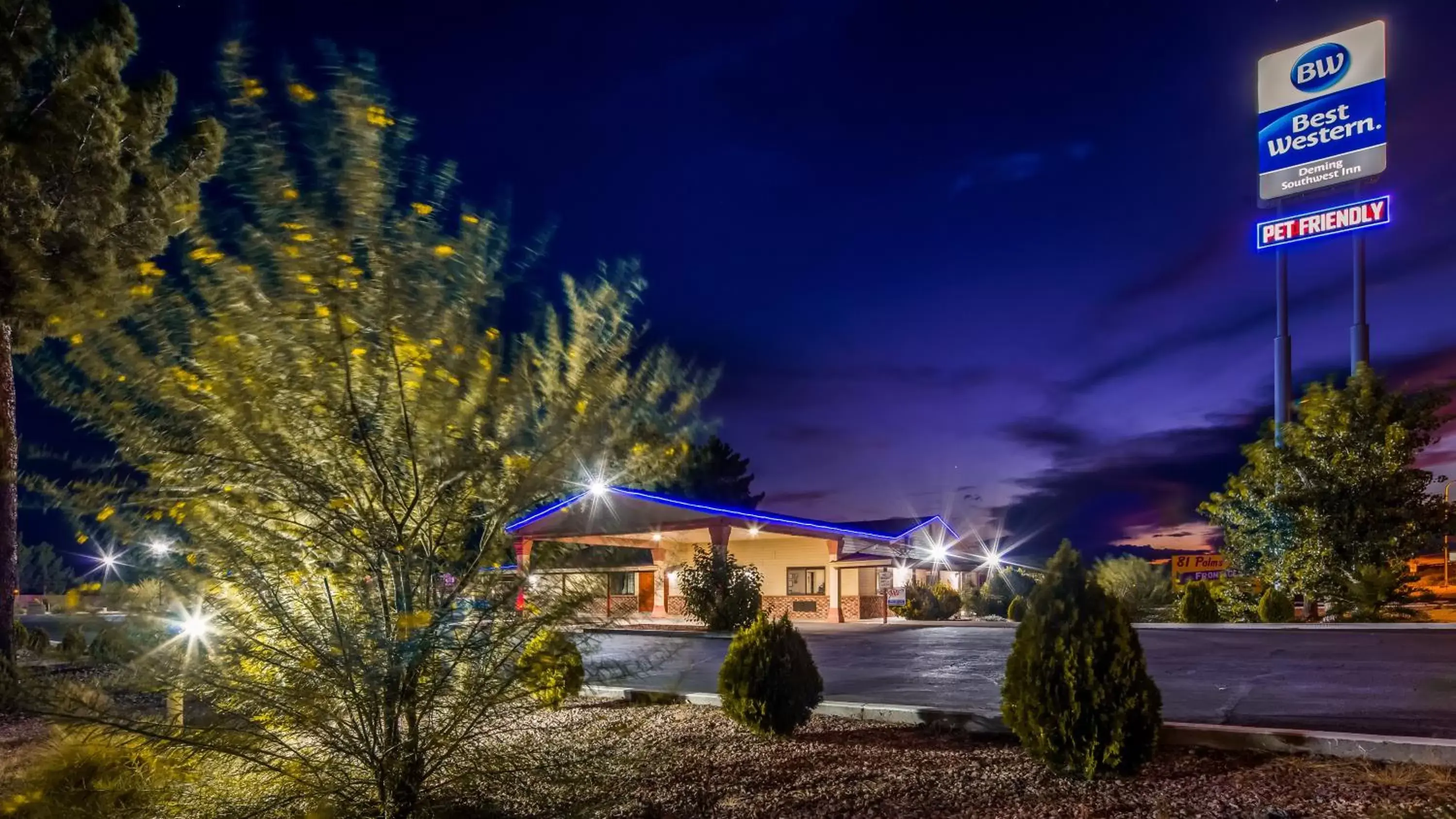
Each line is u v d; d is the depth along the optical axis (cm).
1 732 813
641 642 1466
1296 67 2841
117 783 440
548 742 504
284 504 420
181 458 397
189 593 411
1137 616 2378
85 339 383
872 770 646
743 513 2450
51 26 1190
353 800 436
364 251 397
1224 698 920
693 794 595
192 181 389
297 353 400
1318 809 515
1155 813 525
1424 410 1947
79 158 1103
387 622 423
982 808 550
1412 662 1134
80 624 402
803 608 2988
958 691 1062
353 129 374
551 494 429
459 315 403
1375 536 1897
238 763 439
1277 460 2014
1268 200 2798
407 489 430
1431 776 571
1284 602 1980
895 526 3431
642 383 421
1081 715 596
